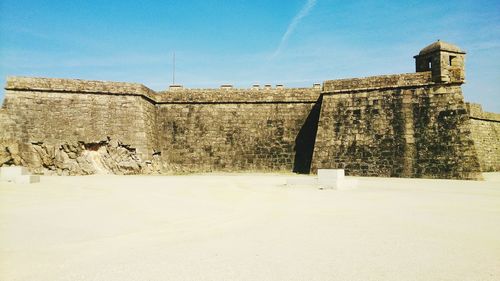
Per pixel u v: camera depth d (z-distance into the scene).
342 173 21.55
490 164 43.19
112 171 35.38
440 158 29.69
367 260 8.09
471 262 7.97
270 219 12.61
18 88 35.50
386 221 12.12
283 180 27.70
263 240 9.80
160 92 41.28
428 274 7.23
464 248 9.02
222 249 8.98
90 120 36.31
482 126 42.91
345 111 34.47
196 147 39.78
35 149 34.66
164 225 11.76
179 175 35.09
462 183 25.20
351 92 34.59
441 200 16.75
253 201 16.78
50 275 7.12
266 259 8.16
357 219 12.48
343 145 33.72
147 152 36.66
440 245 9.27
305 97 38.94
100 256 8.44
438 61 30.88
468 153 28.89
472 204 15.60
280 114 39.38
